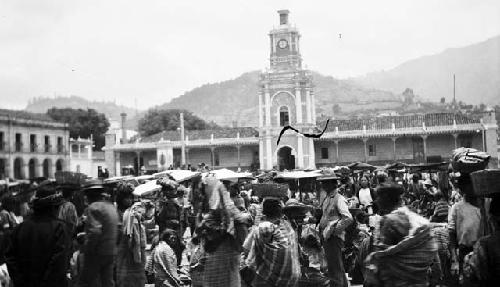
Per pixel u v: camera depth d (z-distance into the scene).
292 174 26.34
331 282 10.69
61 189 11.10
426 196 20.67
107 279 8.48
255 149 81.00
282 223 8.28
